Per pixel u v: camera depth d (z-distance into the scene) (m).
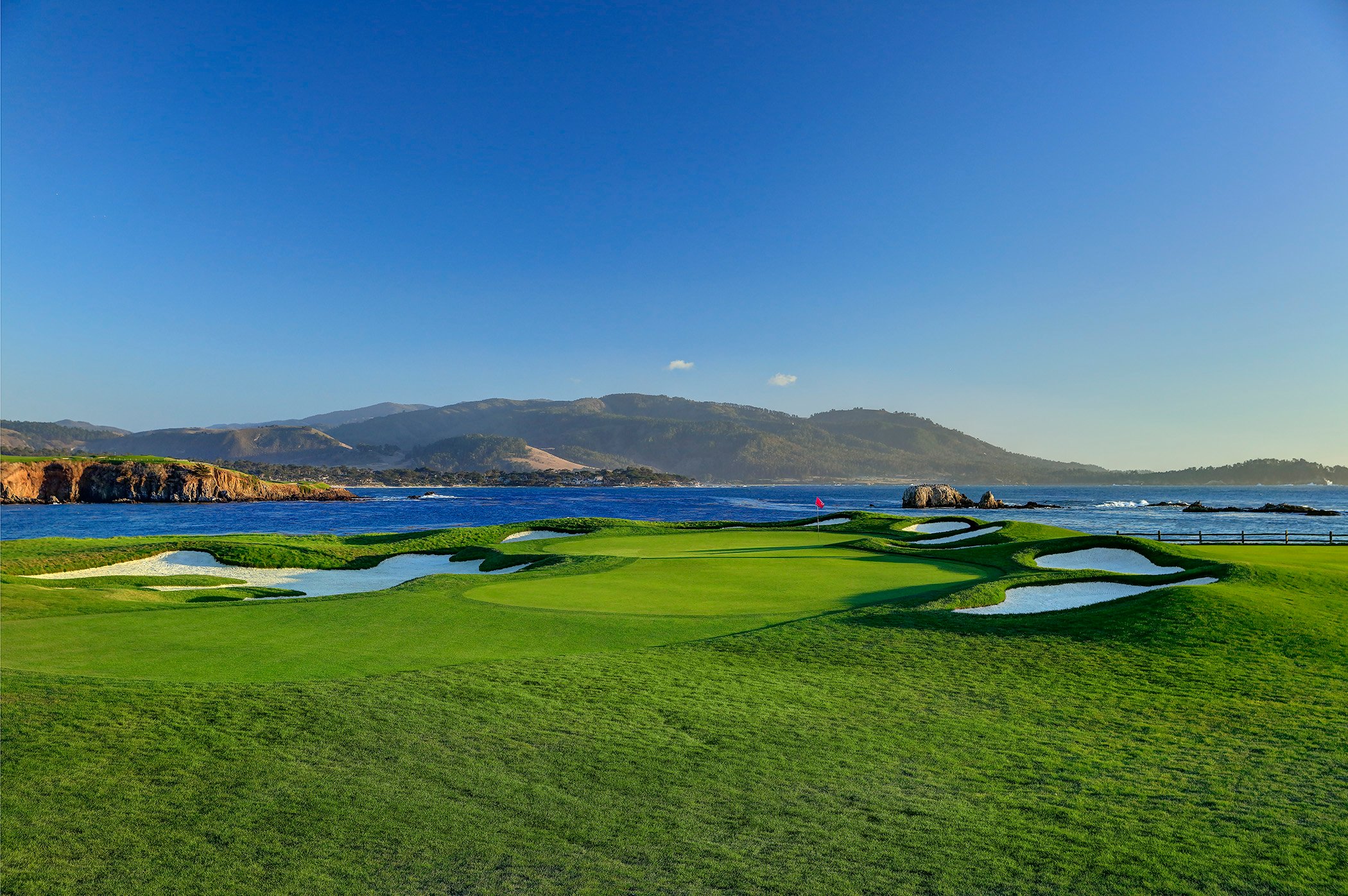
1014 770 8.47
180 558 36.12
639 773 8.14
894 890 5.98
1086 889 6.00
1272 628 15.20
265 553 36.28
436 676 11.59
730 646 14.27
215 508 148.62
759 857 6.45
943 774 8.31
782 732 9.53
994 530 40.75
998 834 6.92
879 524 46.25
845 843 6.73
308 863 6.21
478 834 6.76
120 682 10.86
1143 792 7.88
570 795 7.58
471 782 7.83
